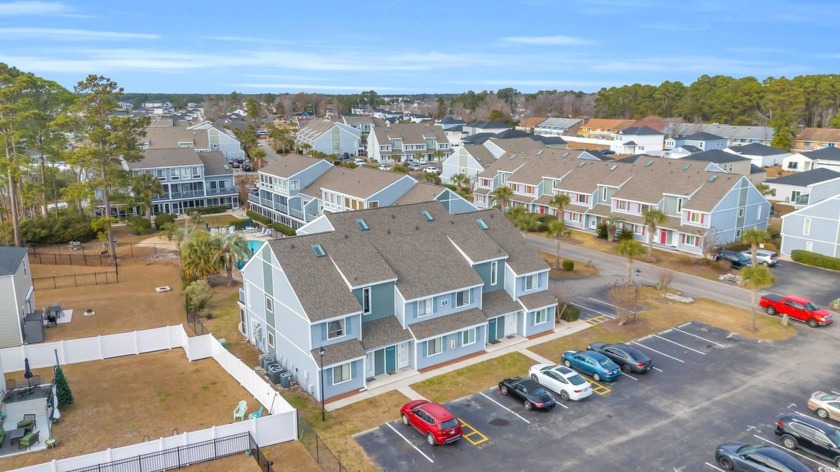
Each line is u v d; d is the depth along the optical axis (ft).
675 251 233.96
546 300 153.69
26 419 105.50
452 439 101.71
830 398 110.93
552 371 123.44
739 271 206.49
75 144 285.23
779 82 622.13
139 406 115.96
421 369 132.57
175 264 221.66
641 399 118.52
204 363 137.39
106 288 191.83
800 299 161.99
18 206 280.51
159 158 313.12
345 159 504.84
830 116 614.34
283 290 126.31
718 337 150.10
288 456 98.89
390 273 131.64
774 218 283.38
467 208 231.50
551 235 212.84
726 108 631.97
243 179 382.83
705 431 106.01
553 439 104.06
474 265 147.64
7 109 220.23
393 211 156.66
